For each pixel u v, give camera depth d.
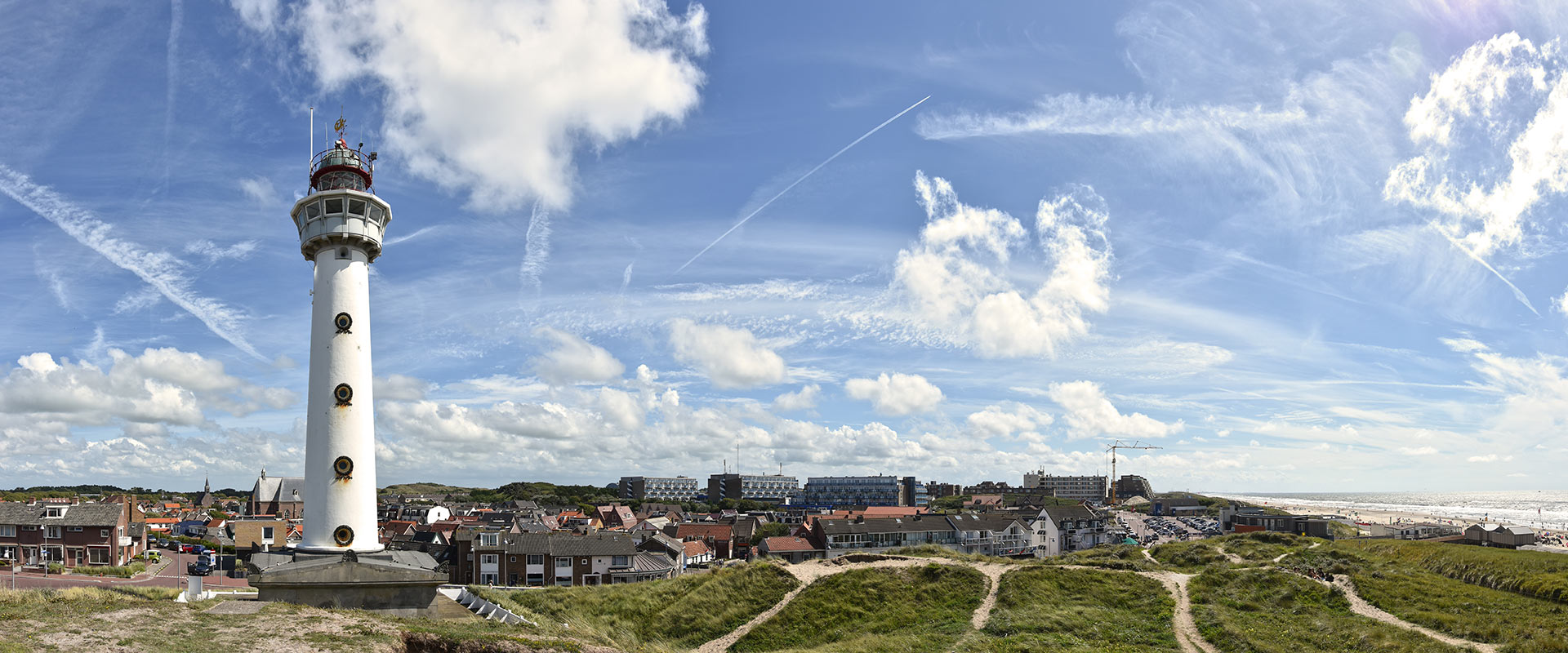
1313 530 145.88
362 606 41.38
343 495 43.81
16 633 26.23
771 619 53.19
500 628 37.62
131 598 34.75
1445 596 48.34
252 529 136.62
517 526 147.75
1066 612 49.69
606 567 102.44
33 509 106.31
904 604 54.19
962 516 152.00
